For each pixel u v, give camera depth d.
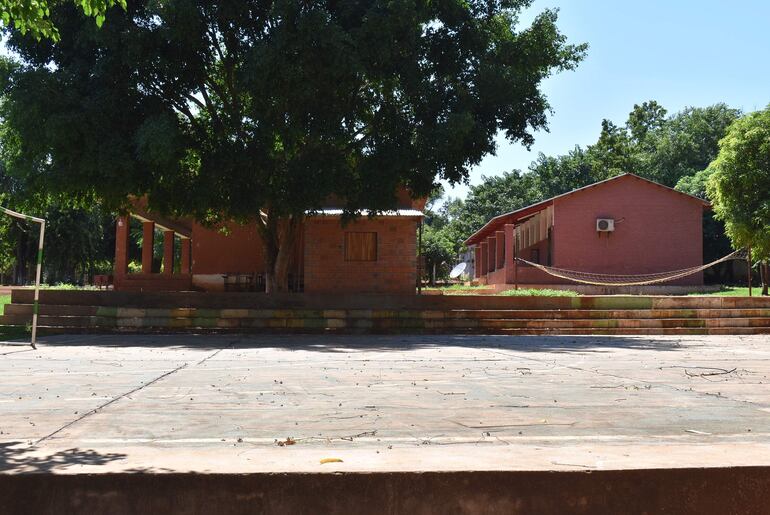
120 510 3.16
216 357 11.61
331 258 25.20
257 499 3.19
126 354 12.24
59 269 49.84
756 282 47.12
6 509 3.14
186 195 19.77
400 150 19.20
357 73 17.44
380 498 3.21
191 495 3.18
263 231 22.22
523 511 3.25
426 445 4.35
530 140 21.17
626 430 4.96
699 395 6.94
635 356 12.24
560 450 3.78
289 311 19.56
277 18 17.19
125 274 27.03
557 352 13.07
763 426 5.15
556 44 21.42
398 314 19.81
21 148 18.72
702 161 61.28
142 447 4.25
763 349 14.39
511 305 20.62
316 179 18.67
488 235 45.69
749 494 3.37
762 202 31.44
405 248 25.20
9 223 44.47
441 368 9.71
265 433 4.79
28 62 19.36
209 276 27.09
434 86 20.44
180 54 18.80
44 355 11.99
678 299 21.39
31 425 5.05
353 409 5.91
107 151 17.22
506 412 5.76
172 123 17.45
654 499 3.31
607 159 62.88
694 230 35.44
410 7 17.55
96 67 17.64
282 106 18.50
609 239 35.28
